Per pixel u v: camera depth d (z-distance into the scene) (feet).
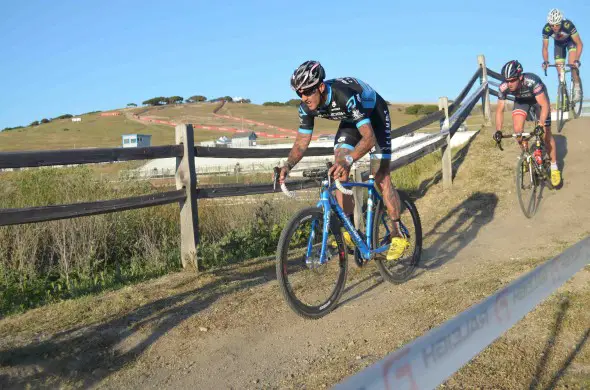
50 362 10.57
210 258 18.02
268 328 12.17
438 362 3.56
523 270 13.92
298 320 12.57
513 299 4.71
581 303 10.62
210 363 10.73
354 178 19.83
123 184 23.86
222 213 22.65
